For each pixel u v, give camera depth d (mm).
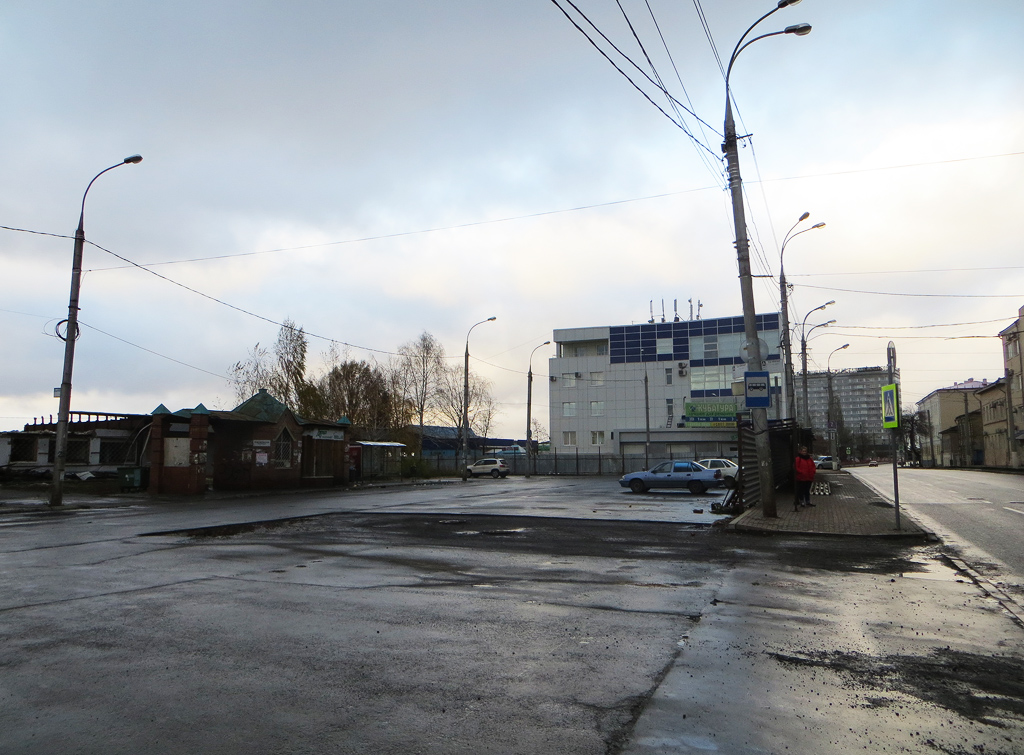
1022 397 59125
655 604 7543
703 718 4305
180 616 6945
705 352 69875
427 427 73375
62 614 7031
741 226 17328
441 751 3838
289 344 49781
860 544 12766
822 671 5238
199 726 4176
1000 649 5875
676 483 28922
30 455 36625
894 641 6094
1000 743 3984
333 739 3994
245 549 11883
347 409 54656
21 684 4926
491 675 5113
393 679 5027
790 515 17594
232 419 29594
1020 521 16625
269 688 4832
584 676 5098
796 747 3904
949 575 9570
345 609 7262
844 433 118750
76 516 19094
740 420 19547
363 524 16219
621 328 73000
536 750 3848
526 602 7621
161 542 12859
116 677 5074
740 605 7512
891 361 14508
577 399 73688
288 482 32844
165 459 28266
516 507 21609
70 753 3814
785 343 33219
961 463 80062
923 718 4348
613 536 13883
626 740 3977
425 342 62562
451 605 7461
